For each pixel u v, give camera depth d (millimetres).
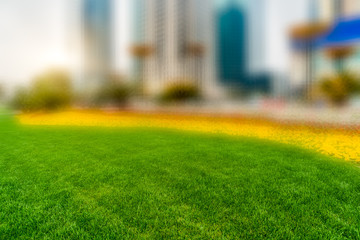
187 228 2596
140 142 7629
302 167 4711
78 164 5070
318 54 33688
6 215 2896
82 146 7066
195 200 3268
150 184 3867
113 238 2434
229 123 11969
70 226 2648
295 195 3414
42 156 5812
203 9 98438
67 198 3363
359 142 6918
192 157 5559
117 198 3344
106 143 7527
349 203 3168
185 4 90750
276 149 6375
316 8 54094
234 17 128750
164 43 94250
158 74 95062
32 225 2688
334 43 20578
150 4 98000
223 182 3926
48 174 4402
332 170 4527
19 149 6695
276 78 102125
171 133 9727
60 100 24562
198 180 4031
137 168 4738
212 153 5941
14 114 24672
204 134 9336
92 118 17859
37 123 15180
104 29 131750
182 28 90375
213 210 2984
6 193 3547
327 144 6820
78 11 131625
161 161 5238
